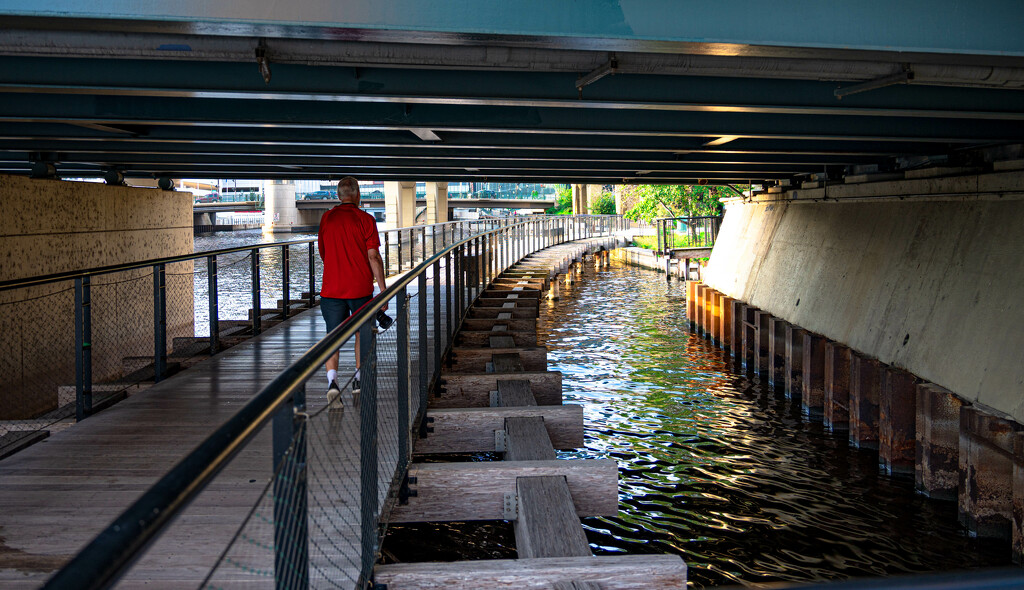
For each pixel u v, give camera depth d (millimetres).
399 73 7660
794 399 14086
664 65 6812
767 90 8133
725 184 21672
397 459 5418
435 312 8148
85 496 4621
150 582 3459
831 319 14398
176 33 5582
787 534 8172
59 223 12422
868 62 6941
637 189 43188
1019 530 7492
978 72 6797
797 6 5863
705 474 10008
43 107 8922
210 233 119750
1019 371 8742
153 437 5922
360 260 6793
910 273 12141
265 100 9344
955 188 11531
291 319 13023
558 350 18703
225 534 4016
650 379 15609
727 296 19688
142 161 14203
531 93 7832
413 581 3869
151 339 15633
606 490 5297
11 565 3680
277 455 2184
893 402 10023
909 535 8219
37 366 11539
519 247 28266
